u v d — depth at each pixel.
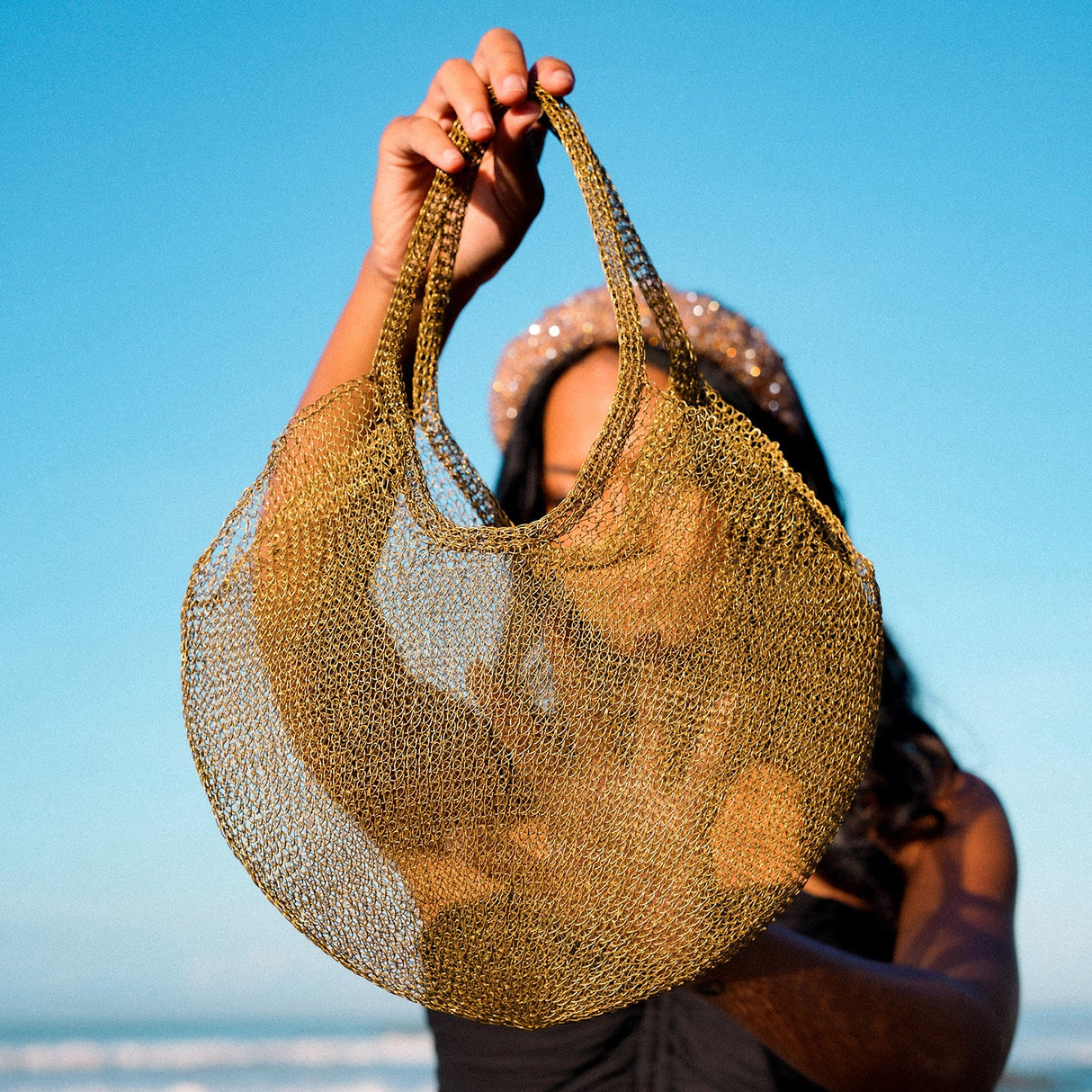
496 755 0.74
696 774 0.72
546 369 1.24
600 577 0.74
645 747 0.72
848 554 0.75
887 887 1.14
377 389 0.82
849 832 1.16
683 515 0.74
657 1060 1.04
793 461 1.31
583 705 0.73
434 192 0.83
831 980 0.82
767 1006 0.81
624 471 0.75
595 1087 1.03
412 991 0.76
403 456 0.79
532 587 0.75
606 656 0.73
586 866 0.72
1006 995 0.97
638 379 0.75
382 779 0.75
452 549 0.76
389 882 0.75
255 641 0.78
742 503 0.74
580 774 0.72
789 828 0.72
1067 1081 20.55
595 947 0.72
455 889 0.74
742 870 0.71
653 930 0.71
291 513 0.79
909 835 1.17
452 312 0.99
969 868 1.13
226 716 0.78
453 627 0.76
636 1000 0.73
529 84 0.81
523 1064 1.05
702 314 1.30
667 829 0.71
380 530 0.78
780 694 0.72
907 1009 0.84
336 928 0.76
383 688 0.75
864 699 0.73
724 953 0.72
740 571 0.73
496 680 0.74
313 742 0.76
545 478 1.16
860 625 0.74
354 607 0.77
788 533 0.74
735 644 0.73
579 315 1.27
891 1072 0.83
